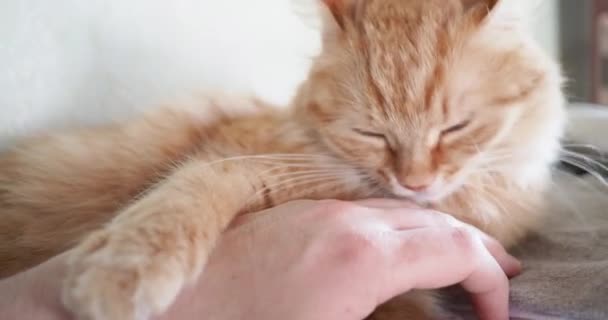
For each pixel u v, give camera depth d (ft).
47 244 1.04
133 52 1.23
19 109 1.10
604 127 1.34
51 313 0.68
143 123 1.14
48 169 1.07
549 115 0.99
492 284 0.72
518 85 0.92
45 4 1.10
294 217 0.76
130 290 0.65
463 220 0.97
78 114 1.18
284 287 0.66
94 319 0.64
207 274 0.70
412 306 0.82
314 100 0.97
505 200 1.00
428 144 0.89
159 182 0.98
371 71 0.91
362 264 0.67
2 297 0.71
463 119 0.89
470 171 0.94
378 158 0.93
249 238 0.74
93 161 1.08
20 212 1.05
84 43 1.16
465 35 0.89
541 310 0.71
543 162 1.03
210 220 0.78
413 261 0.68
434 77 0.87
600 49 1.90
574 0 1.93
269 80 1.49
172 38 1.29
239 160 0.96
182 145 1.10
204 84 1.35
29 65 1.10
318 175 0.97
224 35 1.38
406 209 0.79
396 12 0.94
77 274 0.67
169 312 0.67
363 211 0.77
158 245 0.70
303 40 1.54
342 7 0.98
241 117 1.14
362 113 0.91
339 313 0.64
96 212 1.06
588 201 1.07
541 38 1.87
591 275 0.73
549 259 0.89
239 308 0.66
